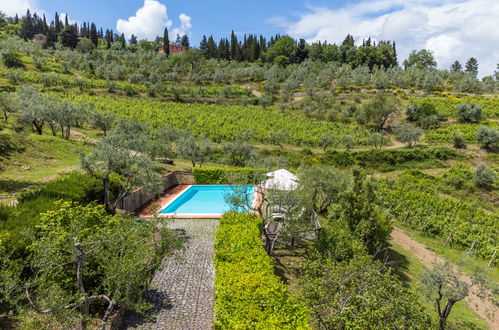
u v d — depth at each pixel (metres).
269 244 12.98
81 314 6.32
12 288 5.72
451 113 65.06
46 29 146.12
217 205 22.30
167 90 81.06
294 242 14.95
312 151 51.31
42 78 65.62
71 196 13.05
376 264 8.89
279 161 38.00
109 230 7.57
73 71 83.56
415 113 65.31
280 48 133.38
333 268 8.33
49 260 6.43
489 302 14.44
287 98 83.31
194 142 35.84
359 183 14.77
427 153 48.31
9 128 29.06
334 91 84.69
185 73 103.56
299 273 11.79
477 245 20.77
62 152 24.64
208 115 64.88
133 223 8.98
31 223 9.03
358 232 13.77
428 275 11.49
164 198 22.44
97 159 13.93
